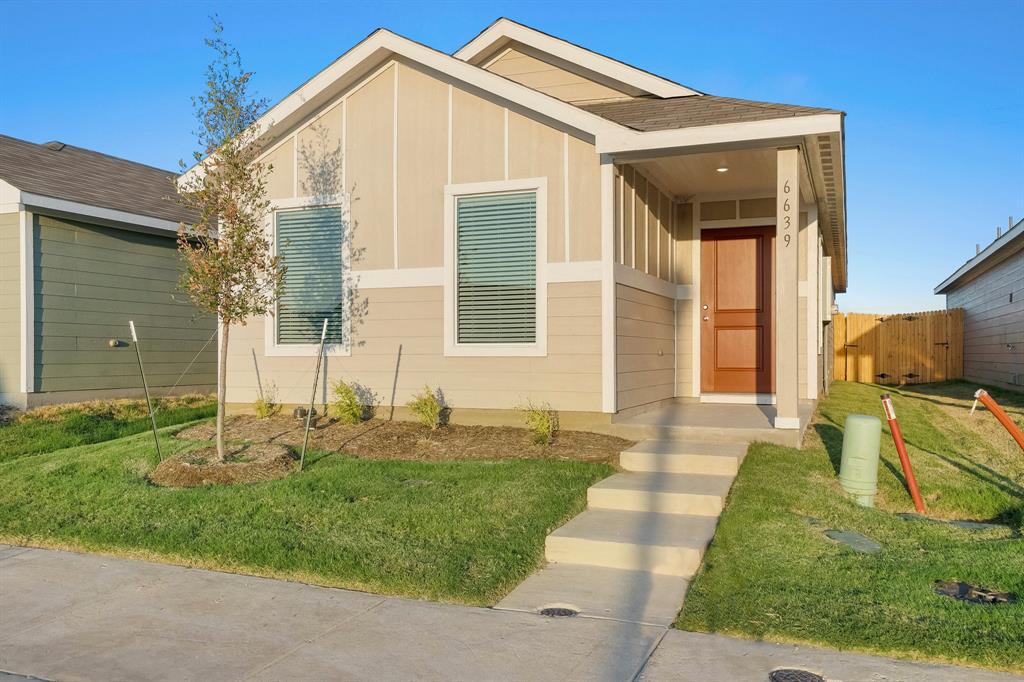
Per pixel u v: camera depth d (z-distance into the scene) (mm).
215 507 7125
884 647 4344
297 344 11008
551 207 9656
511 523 6488
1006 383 18609
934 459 9234
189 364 15297
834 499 7148
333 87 10570
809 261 11977
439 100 10250
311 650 4480
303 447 8438
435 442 9273
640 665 4188
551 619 4883
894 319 24484
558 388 9602
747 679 4008
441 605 5195
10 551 6551
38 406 12414
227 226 8570
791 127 8281
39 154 15008
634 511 6992
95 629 4879
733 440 8922
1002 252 17984
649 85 11445
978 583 5328
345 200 10766
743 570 5520
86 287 13266
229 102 8383
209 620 4988
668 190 11742
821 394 16344
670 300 12016
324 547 6129
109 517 7098
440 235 10250
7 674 4246
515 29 11914
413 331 10367
